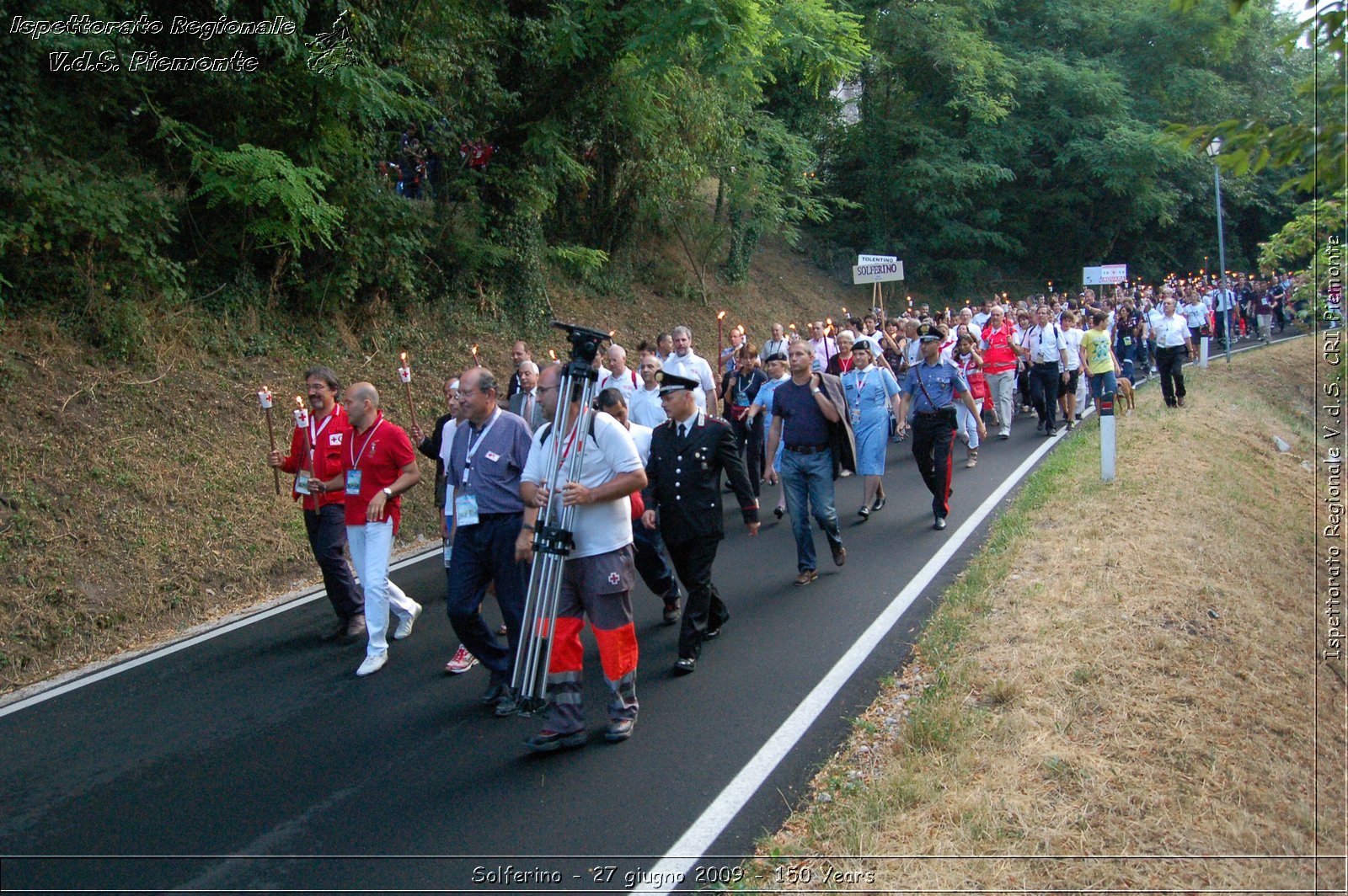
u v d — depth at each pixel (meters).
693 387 6.05
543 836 4.14
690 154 19.36
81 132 10.66
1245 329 32.09
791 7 15.52
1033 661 5.26
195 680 6.24
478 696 5.78
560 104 16.22
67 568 7.66
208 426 10.12
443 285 15.47
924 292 34.31
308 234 12.32
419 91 13.58
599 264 19.03
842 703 5.36
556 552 4.75
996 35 36.50
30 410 8.89
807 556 7.70
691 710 5.38
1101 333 13.85
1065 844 3.71
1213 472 10.38
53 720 5.70
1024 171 36.75
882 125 33.09
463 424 5.80
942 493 9.16
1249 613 6.21
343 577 6.86
